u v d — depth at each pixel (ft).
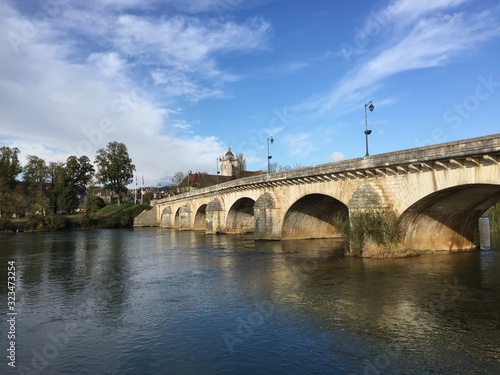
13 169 343.67
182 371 41.50
